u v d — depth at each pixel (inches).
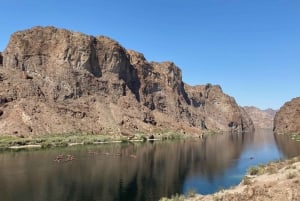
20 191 2057.1
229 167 2970.0
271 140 6520.7
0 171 2677.2
